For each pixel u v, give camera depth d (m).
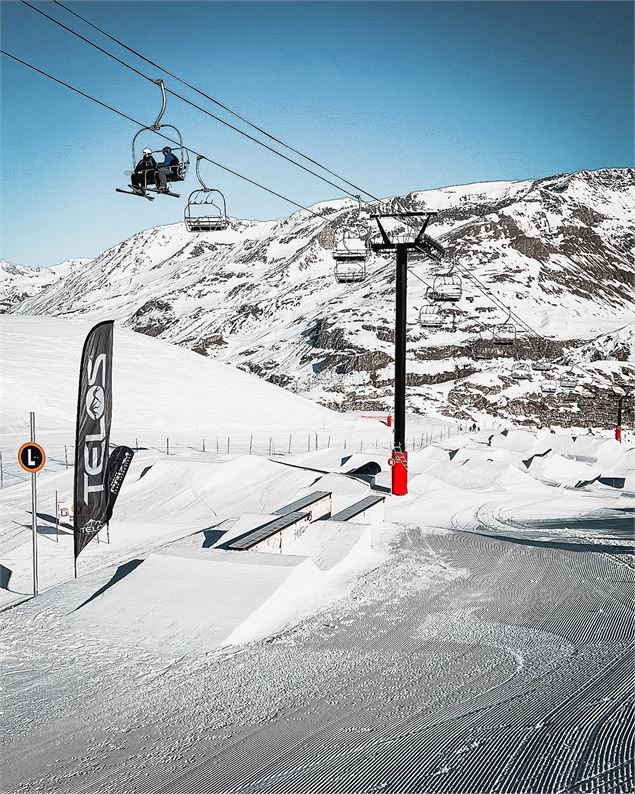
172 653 13.54
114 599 15.76
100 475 19.19
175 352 100.88
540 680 12.41
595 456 70.88
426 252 33.88
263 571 16.77
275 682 12.30
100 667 12.90
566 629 15.12
